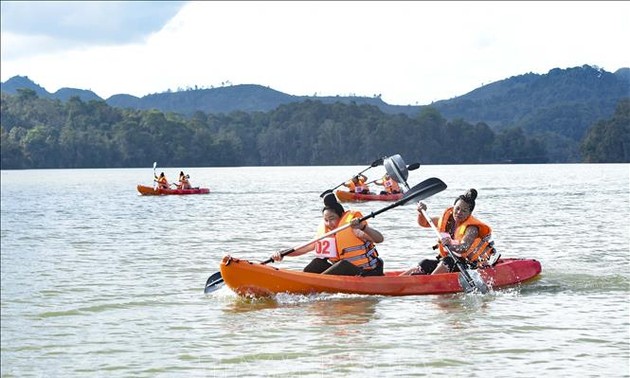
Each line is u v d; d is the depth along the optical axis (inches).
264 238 759.7
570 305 382.0
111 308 415.2
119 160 6811.0
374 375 267.1
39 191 2113.7
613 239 689.0
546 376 260.7
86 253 673.6
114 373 288.0
